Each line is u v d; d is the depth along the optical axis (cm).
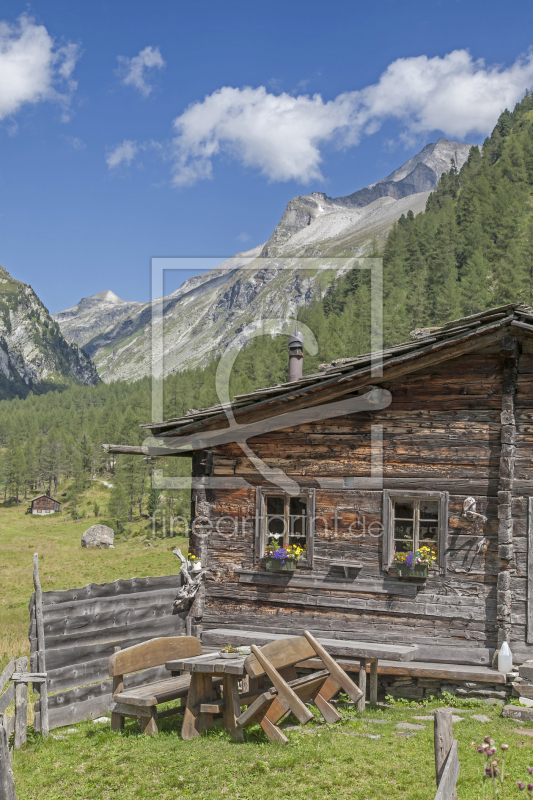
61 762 651
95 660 845
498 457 941
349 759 615
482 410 955
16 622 2023
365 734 703
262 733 712
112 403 16438
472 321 911
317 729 725
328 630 997
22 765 650
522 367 939
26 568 4016
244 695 759
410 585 956
